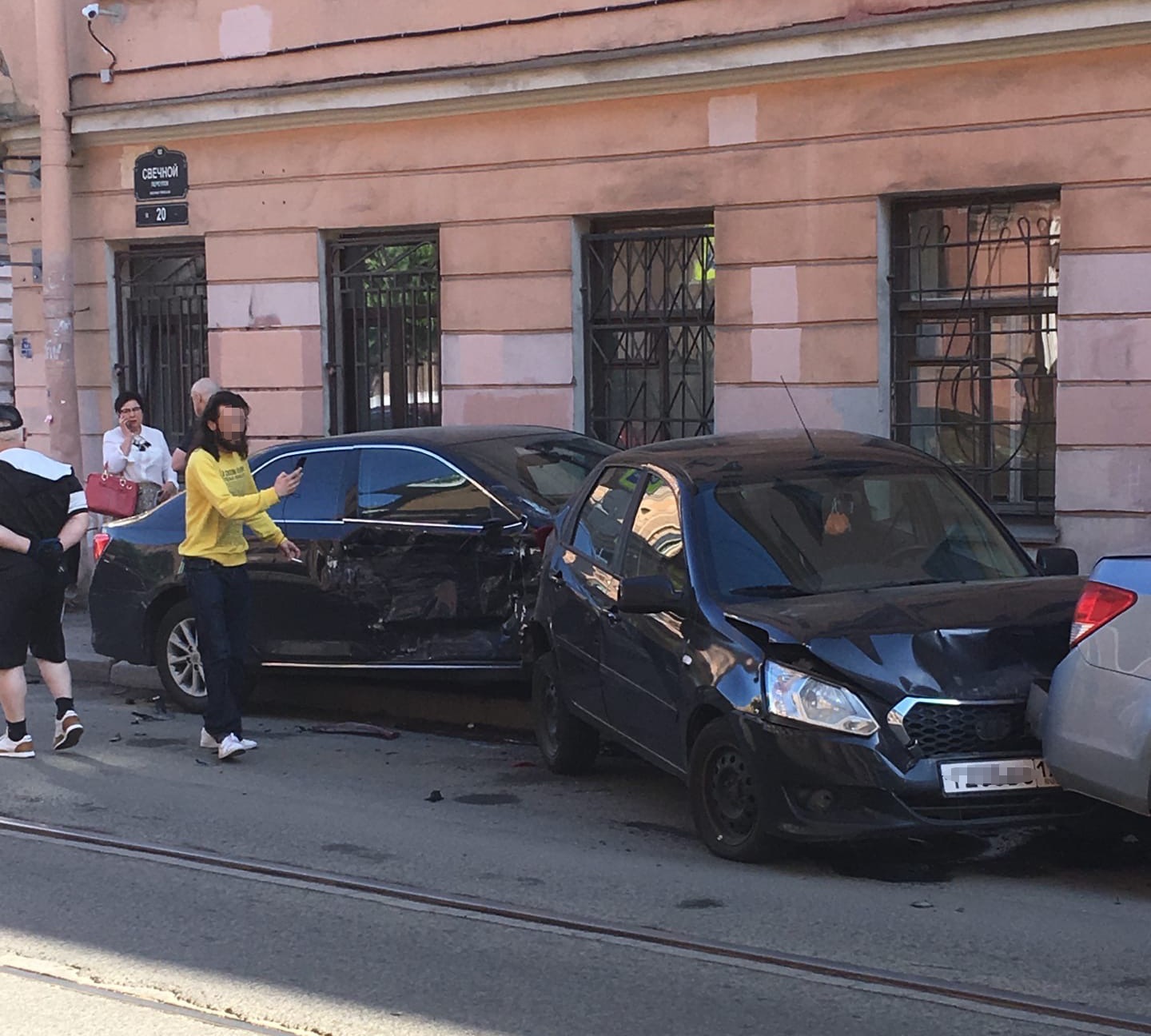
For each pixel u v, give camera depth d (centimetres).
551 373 1329
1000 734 594
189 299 1545
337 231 1445
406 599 930
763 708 615
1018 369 1155
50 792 810
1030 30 1083
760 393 1233
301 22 1427
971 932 553
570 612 790
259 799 789
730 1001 496
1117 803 564
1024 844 668
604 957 541
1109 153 1081
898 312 1194
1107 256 1089
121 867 671
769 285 1220
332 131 1423
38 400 1633
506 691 983
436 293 1406
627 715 729
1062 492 1118
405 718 1009
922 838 655
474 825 732
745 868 643
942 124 1139
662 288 1293
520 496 909
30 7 1571
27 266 1619
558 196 1311
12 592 878
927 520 721
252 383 1490
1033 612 632
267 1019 493
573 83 1277
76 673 1194
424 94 1352
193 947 564
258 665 988
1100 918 566
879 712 593
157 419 1581
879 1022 475
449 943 561
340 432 1463
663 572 706
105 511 1212
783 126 1202
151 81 1508
